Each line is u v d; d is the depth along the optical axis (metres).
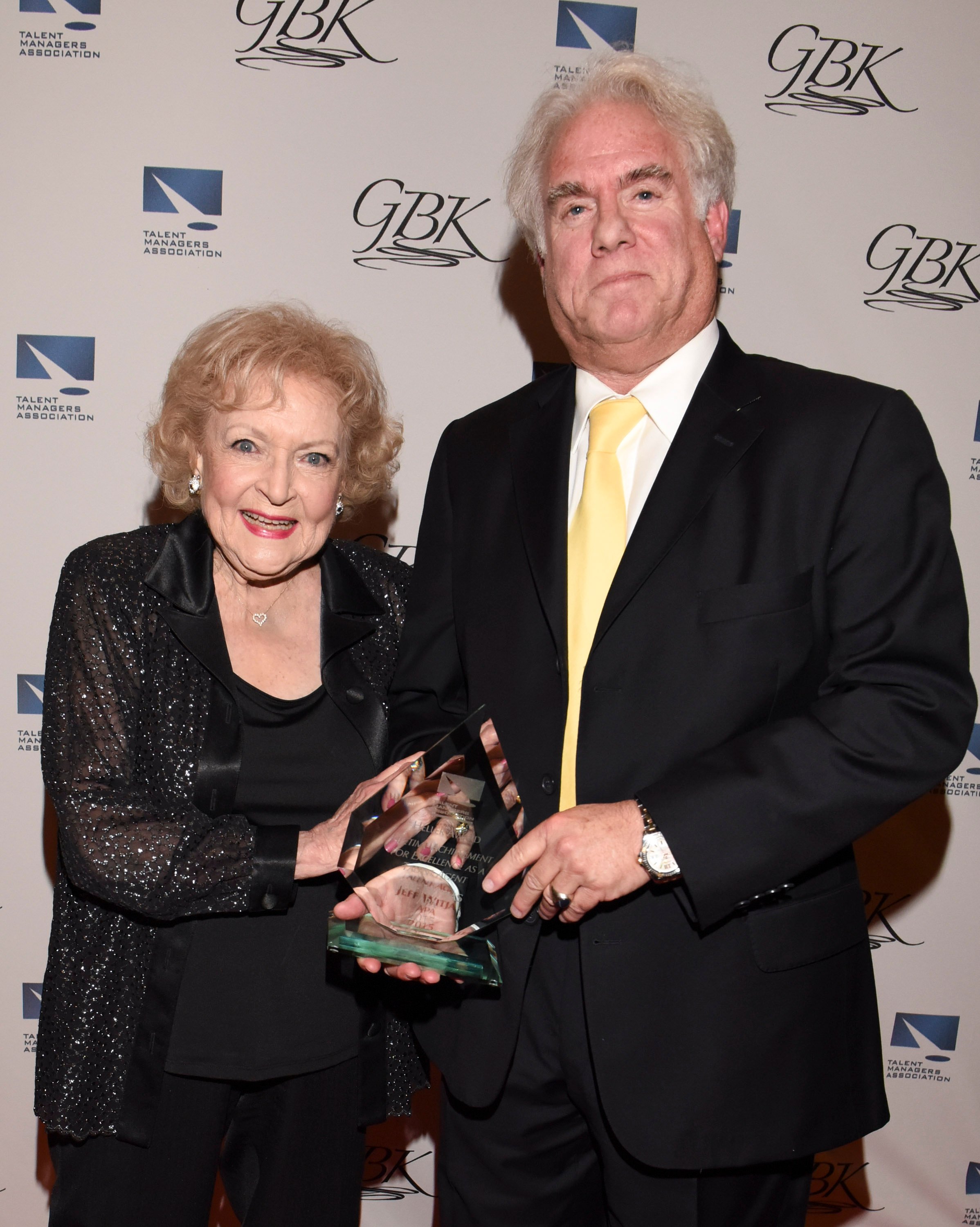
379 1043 1.34
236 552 1.22
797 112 1.78
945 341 1.83
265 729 1.27
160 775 1.20
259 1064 1.23
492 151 1.77
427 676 1.37
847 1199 2.01
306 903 1.26
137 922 1.22
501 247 1.80
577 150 1.17
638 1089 1.11
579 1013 1.20
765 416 1.14
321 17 1.73
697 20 1.76
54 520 1.81
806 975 1.11
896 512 1.05
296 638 1.33
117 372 1.78
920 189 1.80
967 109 1.79
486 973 1.10
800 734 1.03
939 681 1.04
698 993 1.10
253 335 1.19
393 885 1.12
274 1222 1.31
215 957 1.23
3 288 1.75
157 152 1.74
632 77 1.18
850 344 1.83
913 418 1.10
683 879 1.02
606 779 1.12
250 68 1.74
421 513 1.85
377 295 1.80
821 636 1.10
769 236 1.81
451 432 1.43
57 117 1.73
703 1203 1.17
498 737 1.20
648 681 1.11
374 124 1.76
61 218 1.74
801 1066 1.09
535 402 1.37
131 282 1.77
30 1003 1.89
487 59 1.75
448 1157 1.38
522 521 1.24
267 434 1.18
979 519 1.86
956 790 1.93
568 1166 1.35
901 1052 1.97
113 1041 1.21
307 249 1.78
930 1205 2.00
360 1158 1.36
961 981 1.95
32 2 1.70
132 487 1.81
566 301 1.19
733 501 1.12
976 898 1.94
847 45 1.77
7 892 1.87
